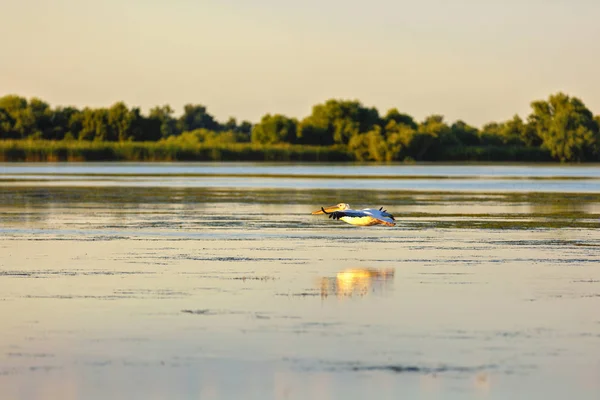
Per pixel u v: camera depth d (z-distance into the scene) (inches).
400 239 4136.3
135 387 1892.2
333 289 2837.1
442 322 2396.7
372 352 2119.8
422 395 1843.0
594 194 7588.6
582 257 3548.2
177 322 2385.6
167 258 3496.6
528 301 2659.9
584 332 2292.1
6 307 2559.1
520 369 1996.8
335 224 4793.3
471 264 3353.8
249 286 2886.3
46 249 3764.8
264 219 5078.7
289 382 1919.3
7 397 1834.4
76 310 2524.6
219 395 1850.4
